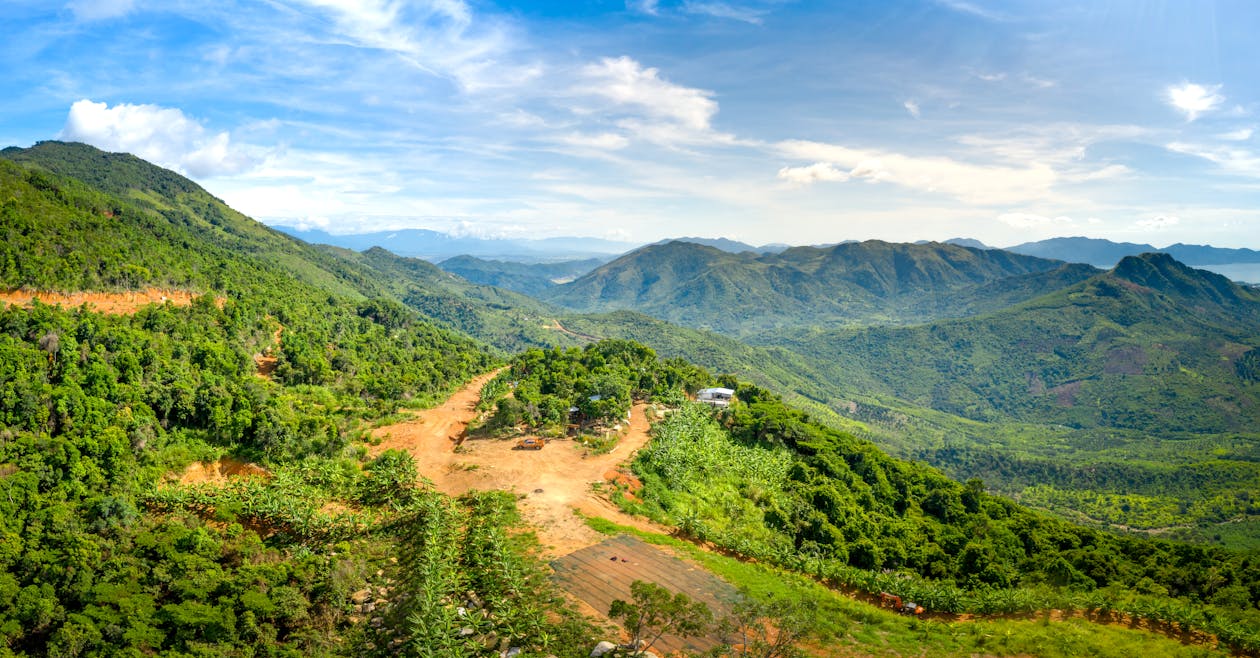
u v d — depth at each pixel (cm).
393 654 3697
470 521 5428
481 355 17488
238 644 3744
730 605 4241
